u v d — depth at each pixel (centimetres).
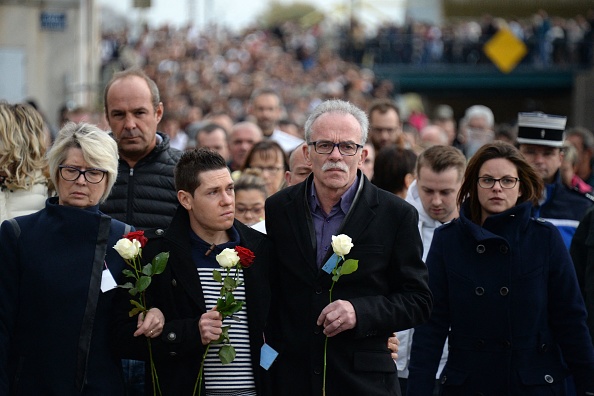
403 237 900
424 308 890
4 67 3212
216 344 872
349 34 7106
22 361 862
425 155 1152
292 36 6869
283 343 897
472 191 1018
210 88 4594
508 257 980
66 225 871
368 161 1418
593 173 2005
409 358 1109
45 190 1069
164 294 880
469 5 9900
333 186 882
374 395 873
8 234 873
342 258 862
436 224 1177
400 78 6944
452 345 1002
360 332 855
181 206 912
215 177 886
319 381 876
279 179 1499
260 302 891
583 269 1121
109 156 892
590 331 1080
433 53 6950
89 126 902
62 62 3259
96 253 870
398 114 1752
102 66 4125
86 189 883
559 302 984
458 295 992
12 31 3209
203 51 5678
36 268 861
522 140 1301
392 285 905
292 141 2041
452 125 2991
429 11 9938
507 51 4850
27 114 1059
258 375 884
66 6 3247
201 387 869
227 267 850
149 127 1105
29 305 862
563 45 6894
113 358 879
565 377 987
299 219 905
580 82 6769
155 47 5338
